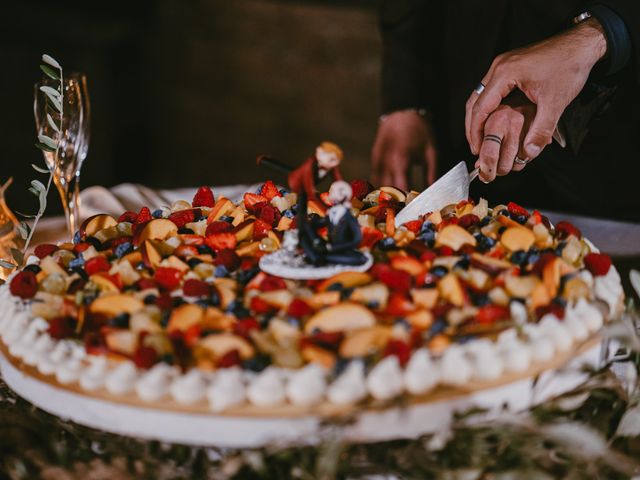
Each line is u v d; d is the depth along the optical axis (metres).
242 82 6.81
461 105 2.88
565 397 1.43
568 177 2.78
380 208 1.88
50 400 1.39
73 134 2.06
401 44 2.88
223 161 6.65
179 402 1.30
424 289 1.45
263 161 1.52
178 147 6.89
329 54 6.54
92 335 1.38
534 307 1.45
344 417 1.25
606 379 1.46
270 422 1.26
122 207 2.38
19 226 1.83
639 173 2.69
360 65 6.46
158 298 1.48
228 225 1.76
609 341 1.49
